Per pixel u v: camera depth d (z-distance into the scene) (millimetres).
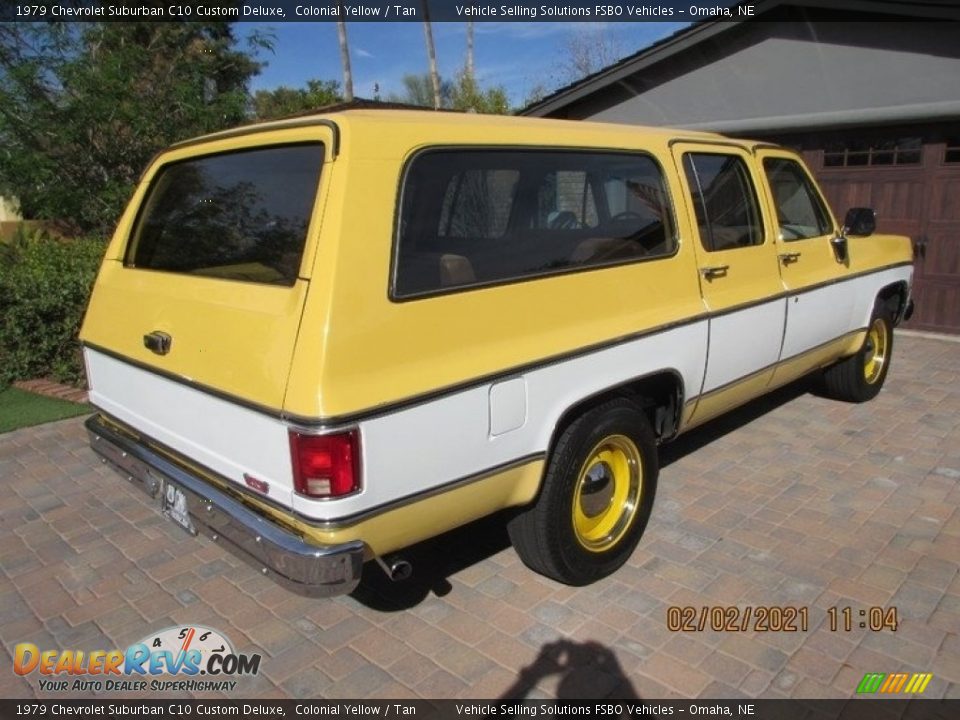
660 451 4945
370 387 2354
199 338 2691
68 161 9430
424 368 2496
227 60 11562
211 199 2982
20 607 3369
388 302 2410
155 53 9719
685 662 2871
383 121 2531
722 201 3928
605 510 3434
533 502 3088
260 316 2461
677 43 9203
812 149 8727
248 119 10727
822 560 3547
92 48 9555
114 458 3291
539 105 10594
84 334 3475
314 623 3201
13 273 6859
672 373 3500
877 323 5691
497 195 2850
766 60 8773
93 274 6812
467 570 3566
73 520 4188
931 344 7750
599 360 3086
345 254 2330
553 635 3057
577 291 3037
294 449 2307
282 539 2398
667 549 3684
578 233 3148
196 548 3861
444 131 2678
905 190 8117
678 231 3576
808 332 4598
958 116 7457
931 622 3062
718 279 3799
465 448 2635
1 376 6598
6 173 9211
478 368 2633
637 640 3010
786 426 5359
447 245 2654
